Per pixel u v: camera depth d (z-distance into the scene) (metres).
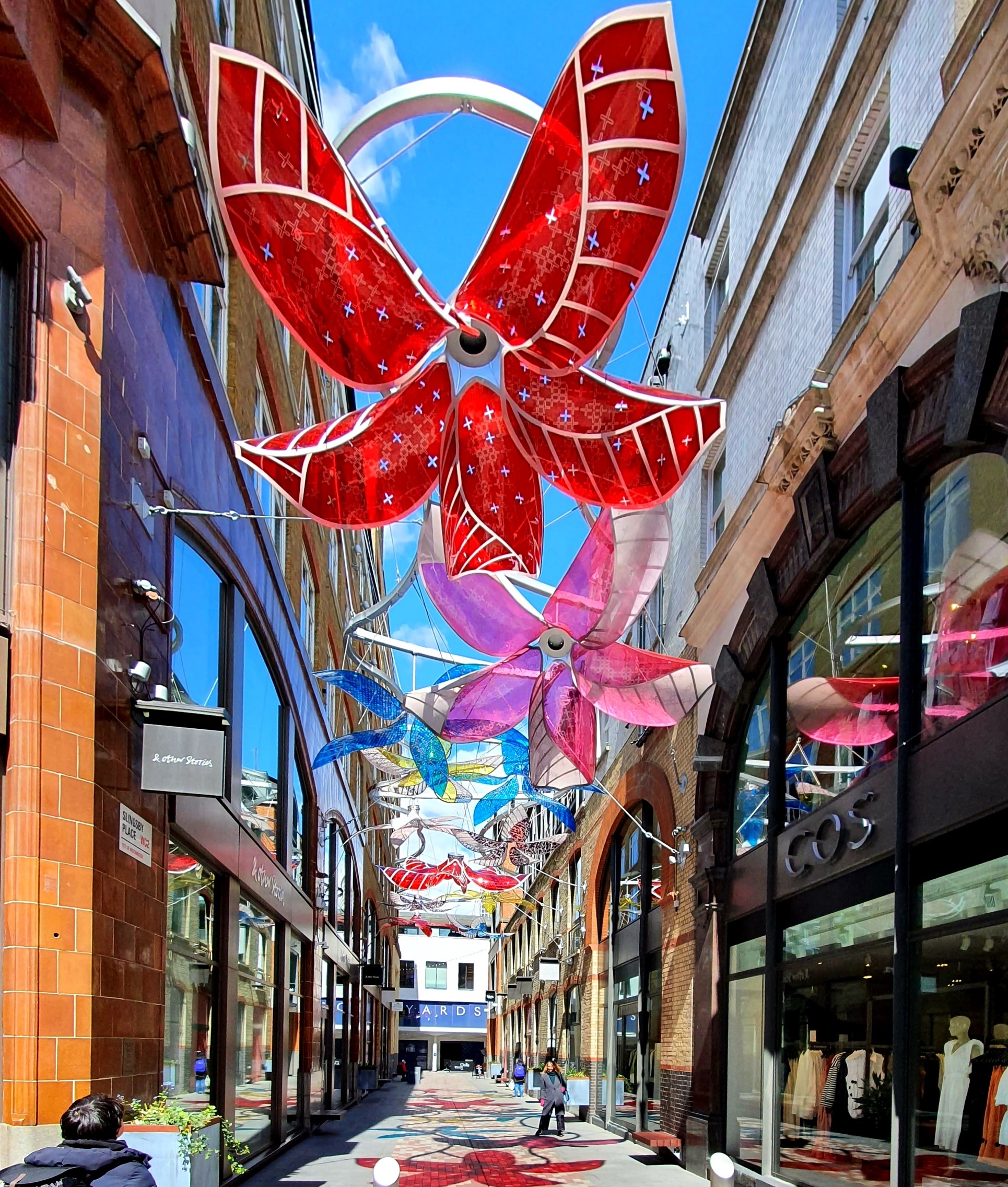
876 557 9.55
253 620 13.74
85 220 6.74
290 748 16.89
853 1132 8.98
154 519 8.15
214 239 10.30
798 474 10.88
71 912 5.91
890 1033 8.38
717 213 16.86
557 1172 13.20
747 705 13.12
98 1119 3.83
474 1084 47.31
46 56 6.31
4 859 5.68
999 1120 6.70
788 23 13.27
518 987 37.47
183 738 7.19
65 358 6.41
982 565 7.52
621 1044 19.95
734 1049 12.69
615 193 7.11
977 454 7.66
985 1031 6.94
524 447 9.08
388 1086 42.78
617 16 6.23
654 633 19.86
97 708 6.54
